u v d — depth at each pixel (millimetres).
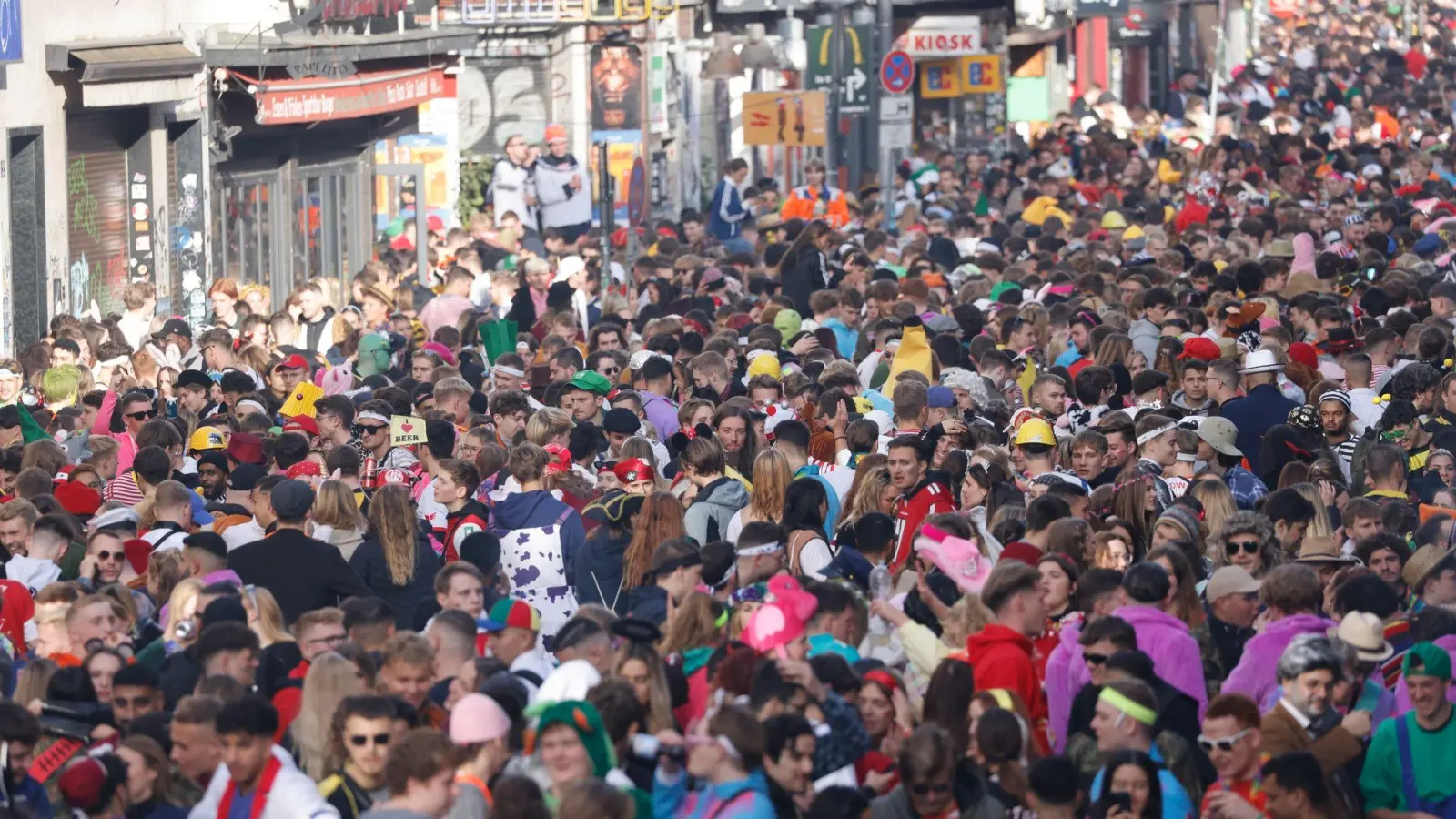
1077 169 142500
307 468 42781
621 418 45469
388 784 23812
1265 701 29797
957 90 156500
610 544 38562
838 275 80438
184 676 29594
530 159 113125
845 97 121000
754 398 49750
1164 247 90250
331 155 102125
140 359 56562
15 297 76875
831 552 37500
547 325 68812
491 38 124625
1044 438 41594
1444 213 100312
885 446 46531
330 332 71750
